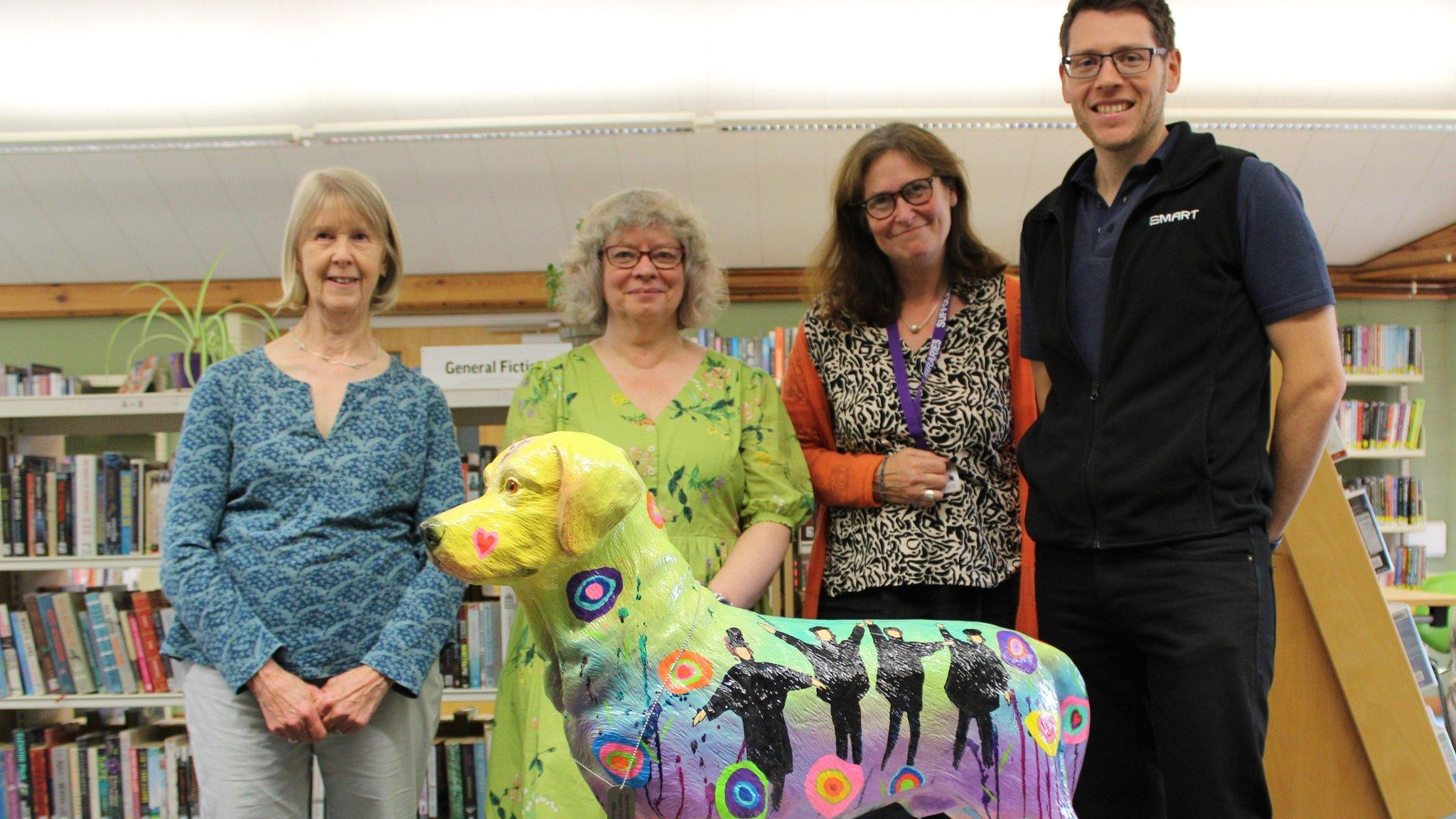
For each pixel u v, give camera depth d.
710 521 1.71
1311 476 1.49
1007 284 1.96
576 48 4.16
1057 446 1.58
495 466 1.09
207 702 1.67
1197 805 1.37
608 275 1.79
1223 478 1.41
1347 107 4.49
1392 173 5.05
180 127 4.54
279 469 1.73
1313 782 2.03
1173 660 1.40
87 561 2.87
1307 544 2.01
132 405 2.71
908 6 3.95
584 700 1.09
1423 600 3.58
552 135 4.61
